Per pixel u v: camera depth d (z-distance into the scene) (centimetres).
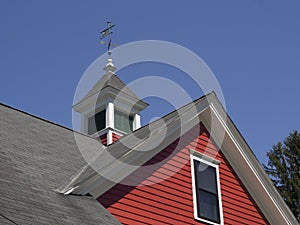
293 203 3697
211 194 1280
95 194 1028
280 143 4109
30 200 859
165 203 1147
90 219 905
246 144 1379
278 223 1420
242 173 1401
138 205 1090
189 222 1178
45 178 1012
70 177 1077
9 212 768
